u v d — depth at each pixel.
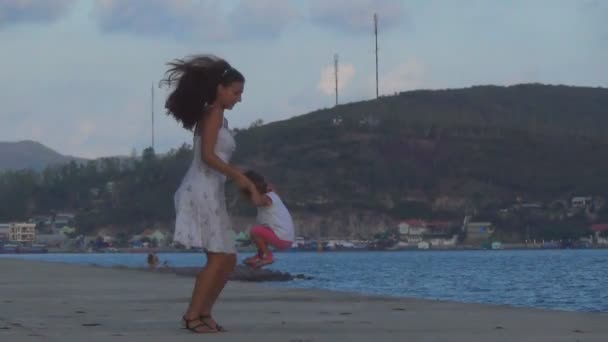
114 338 7.27
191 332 7.75
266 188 8.38
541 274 58.44
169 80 7.79
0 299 12.84
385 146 189.12
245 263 8.37
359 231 174.88
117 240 181.50
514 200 183.88
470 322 8.85
